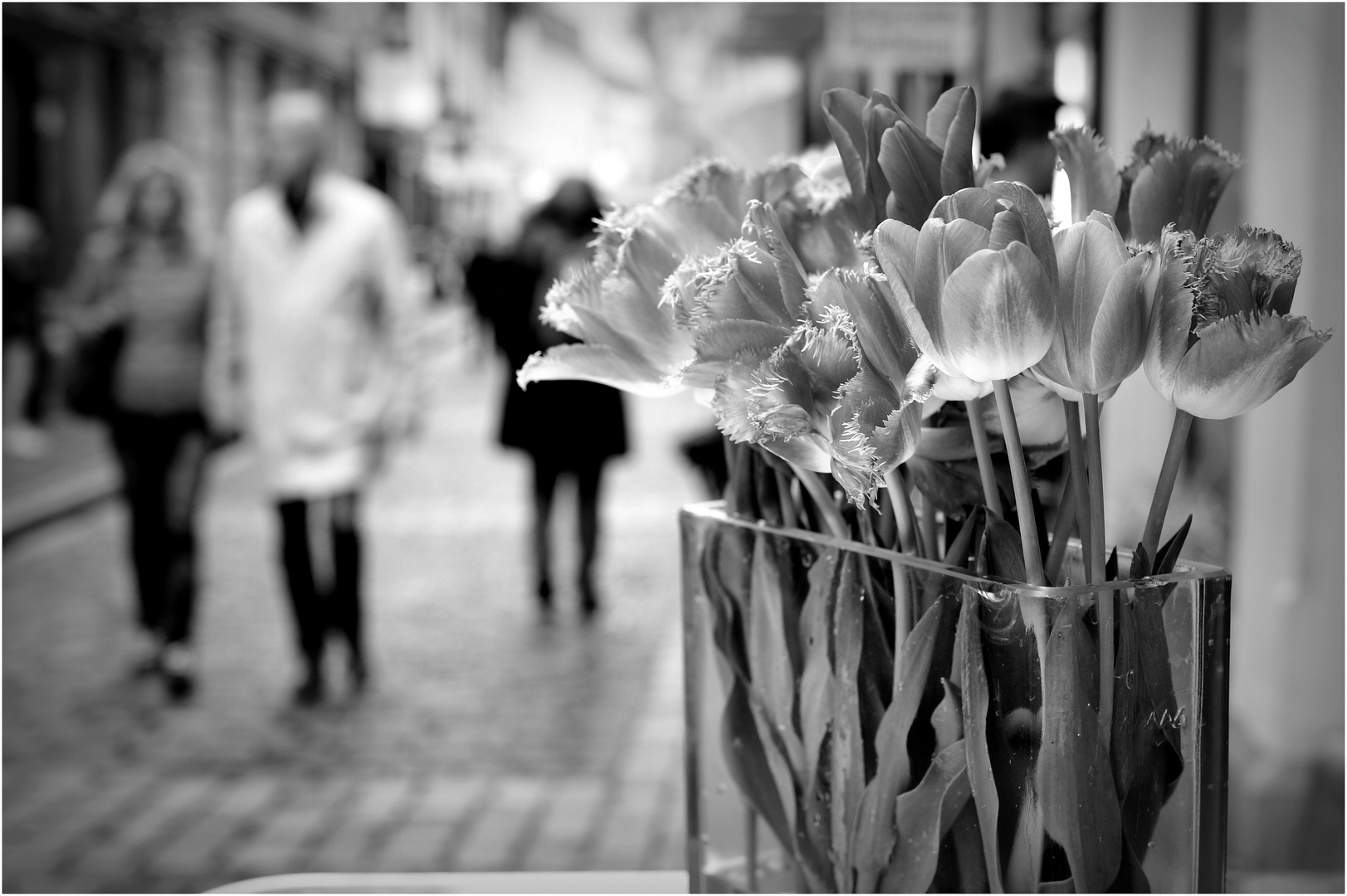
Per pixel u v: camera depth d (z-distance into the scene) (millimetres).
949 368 616
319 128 4820
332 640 5812
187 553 5090
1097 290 608
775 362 634
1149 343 619
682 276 683
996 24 6418
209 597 6652
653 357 728
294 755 4324
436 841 3586
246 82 17188
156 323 5051
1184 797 667
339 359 4836
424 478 10453
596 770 4145
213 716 4750
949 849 685
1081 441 701
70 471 10062
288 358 4805
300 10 18125
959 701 673
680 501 9375
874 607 714
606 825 3688
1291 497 3908
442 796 3934
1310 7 3785
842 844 734
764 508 798
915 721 690
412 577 7105
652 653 5582
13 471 9836
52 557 7766
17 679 5258
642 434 12570
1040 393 720
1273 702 3850
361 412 4910
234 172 16828
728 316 665
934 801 686
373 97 17062
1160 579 661
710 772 830
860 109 729
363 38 18266
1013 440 653
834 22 5781
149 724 4664
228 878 3369
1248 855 3299
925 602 686
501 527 8555
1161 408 4617
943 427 739
